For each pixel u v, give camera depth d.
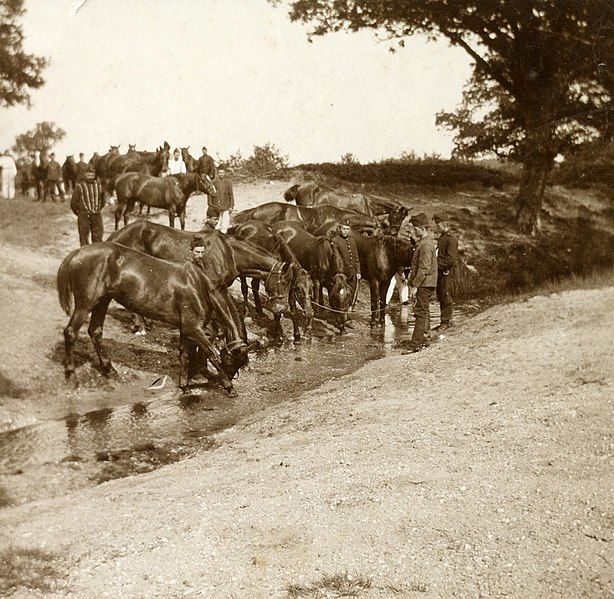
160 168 20.91
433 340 11.38
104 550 5.66
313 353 11.99
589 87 15.75
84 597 5.09
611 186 16.67
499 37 15.48
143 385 10.54
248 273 12.05
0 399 9.51
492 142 16.97
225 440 8.35
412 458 6.86
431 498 6.09
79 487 7.20
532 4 14.88
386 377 9.72
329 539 5.64
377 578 5.16
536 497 5.97
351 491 6.32
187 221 19.80
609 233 16.36
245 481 6.80
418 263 11.37
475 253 15.80
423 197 19.38
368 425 7.91
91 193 13.88
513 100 16.56
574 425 7.09
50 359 10.80
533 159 16.94
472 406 7.99
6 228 17.59
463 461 6.68
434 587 5.04
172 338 12.29
